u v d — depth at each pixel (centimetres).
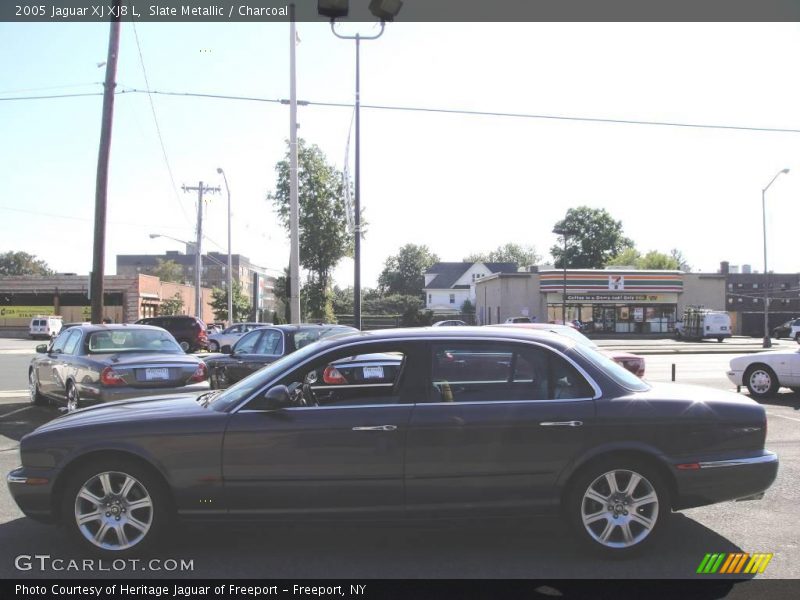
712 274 4994
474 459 435
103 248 1388
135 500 445
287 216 4722
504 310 4850
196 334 2906
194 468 436
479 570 429
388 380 550
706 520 537
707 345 3741
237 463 435
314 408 446
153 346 991
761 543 481
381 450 434
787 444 827
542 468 438
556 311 4853
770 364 1239
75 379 930
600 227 8144
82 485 441
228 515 439
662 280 4903
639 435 441
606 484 444
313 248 4666
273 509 437
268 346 1053
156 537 441
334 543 476
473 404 445
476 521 443
